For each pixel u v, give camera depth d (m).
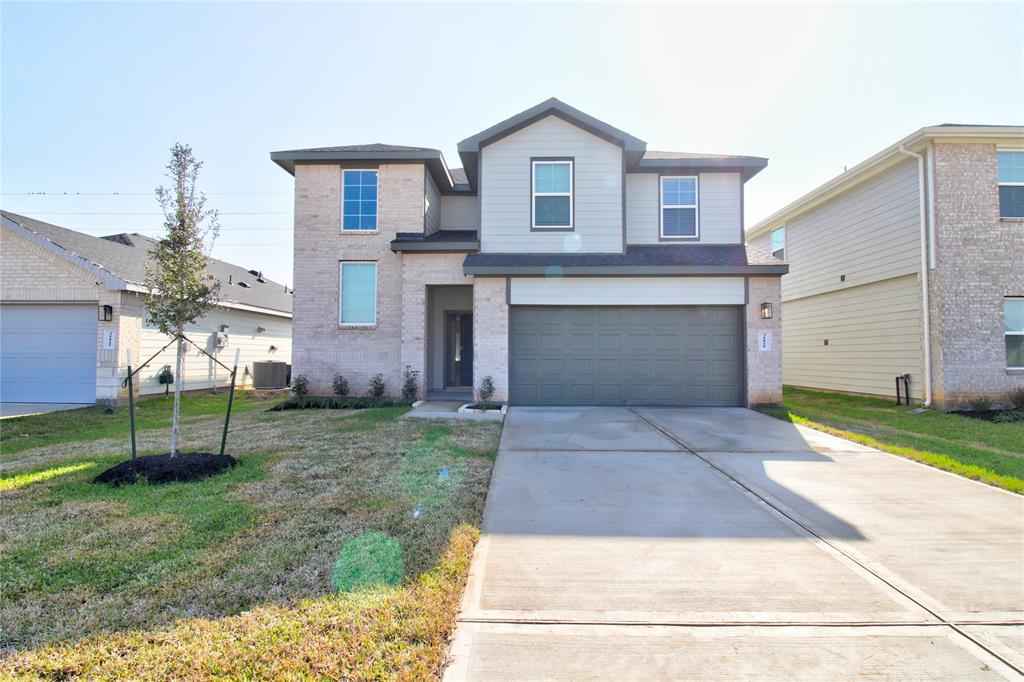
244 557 3.52
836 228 15.22
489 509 4.66
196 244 5.95
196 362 15.95
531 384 11.47
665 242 12.91
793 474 5.85
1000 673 2.44
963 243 11.26
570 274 11.23
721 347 11.34
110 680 2.32
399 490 5.02
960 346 11.20
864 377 13.98
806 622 2.85
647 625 2.82
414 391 12.08
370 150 12.95
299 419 9.75
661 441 7.58
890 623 2.85
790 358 18.03
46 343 13.27
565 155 12.24
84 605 2.94
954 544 3.90
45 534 3.90
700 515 4.52
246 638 2.61
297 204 13.06
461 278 12.27
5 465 6.09
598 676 2.40
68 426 9.73
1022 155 11.41
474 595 3.13
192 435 8.03
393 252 12.75
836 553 3.74
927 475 5.82
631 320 11.41
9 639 2.62
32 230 12.86
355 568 3.37
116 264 13.80
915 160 11.88
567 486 5.37
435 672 2.41
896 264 12.56
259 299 20.12
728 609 2.98
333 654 2.50
